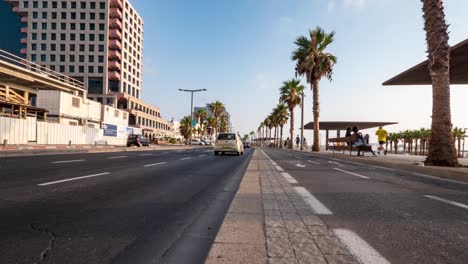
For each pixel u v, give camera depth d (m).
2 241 2.74
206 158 16.88
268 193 5.03
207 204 4.54
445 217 3.62
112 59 74.94
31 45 72.56
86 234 2.98
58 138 28.84
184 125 100.75
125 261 2.33
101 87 72.38
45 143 27.00
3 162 11.06
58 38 72.56
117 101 72.81
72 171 8.59
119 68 75.69
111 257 2.40
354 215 3.66
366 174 8.69
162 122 96.25
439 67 10.12
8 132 22.66
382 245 2.58
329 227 3.11
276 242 2.57
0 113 24.36
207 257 2.23
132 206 4.29
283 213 3.62
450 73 15.41
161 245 2.71
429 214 3.77
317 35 28.53
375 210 3.96
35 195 4.95
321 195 5.05
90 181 6.69
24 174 7.66
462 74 15.63
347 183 6.65
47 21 72.56
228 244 2.51
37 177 7.15
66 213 3.80
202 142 84.44
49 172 8.20
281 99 49.34
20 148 19.75
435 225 3.26
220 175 8.51
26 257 2.37
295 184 6.32
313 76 29.19
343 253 2.35
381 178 7.73
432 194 5.30
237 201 4.34
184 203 4.58
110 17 74.50
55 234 2.96
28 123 24.86
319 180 7.09
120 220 3.53
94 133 35.66
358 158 14.68
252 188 5.52
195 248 2.64
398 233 2.95
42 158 13.48
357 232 2.95
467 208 4.15
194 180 7.27
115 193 5.27
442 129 9.88
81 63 72.38
